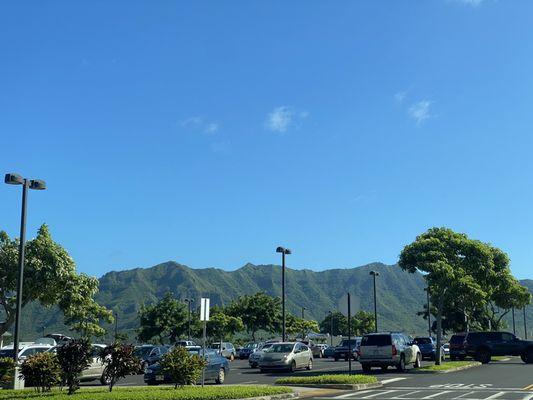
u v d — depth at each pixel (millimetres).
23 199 24766
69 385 19234
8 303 29047
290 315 86812
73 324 59188
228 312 76438
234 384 26219
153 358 35812
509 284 49469
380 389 22438
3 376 22734
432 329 66875
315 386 23375
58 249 29656
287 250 45062
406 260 34656
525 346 42219
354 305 25828
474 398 18797
